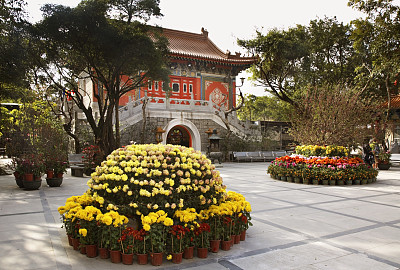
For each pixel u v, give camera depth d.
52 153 11.14
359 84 21.47
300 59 25.88
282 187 11.08
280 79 26.05
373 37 15.44
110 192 4.62
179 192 4.62
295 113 18.81
